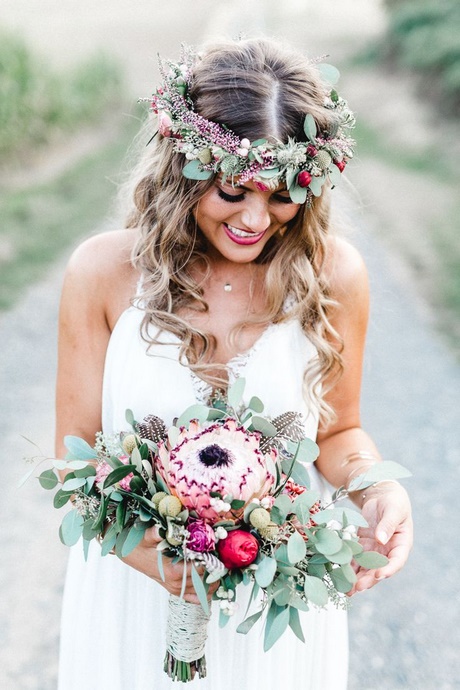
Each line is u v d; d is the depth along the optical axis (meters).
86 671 1.75
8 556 3.28
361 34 23.36
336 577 1.34
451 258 7.29
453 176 10.67
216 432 1.35
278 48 1.56
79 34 23.69
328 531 1.31
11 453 4.02
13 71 10.84
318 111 1.50
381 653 2.87
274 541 1.29
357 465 1.71
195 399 1.62
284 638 1.68
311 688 1.79
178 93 1.51
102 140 13.79
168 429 1.49
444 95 13.57
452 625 3.02
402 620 3.04
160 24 26.36
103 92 15.78
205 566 1.29
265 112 1.45
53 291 6.45
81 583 1.74
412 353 5.46
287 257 1.65
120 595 1.70
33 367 5.08
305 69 1.53
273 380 1.64
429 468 4.04
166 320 1.61
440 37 14.67
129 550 1.31
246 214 1.47
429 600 3.15
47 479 1.40
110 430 1.69
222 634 1.65
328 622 1.76
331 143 1.52
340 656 1.80
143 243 1.64
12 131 10.64
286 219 1.55
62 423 1.70
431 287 6.64
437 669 2.80
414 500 3.78
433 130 12.91
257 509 1.28
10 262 6.98
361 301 1.75
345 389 1.78
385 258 7.44
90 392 1.68
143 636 1.67
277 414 1.65
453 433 4.39
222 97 1.46
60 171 10.92
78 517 1.39
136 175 1.73
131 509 1.36
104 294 1.66
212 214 1.50
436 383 5.03
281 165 1.43
